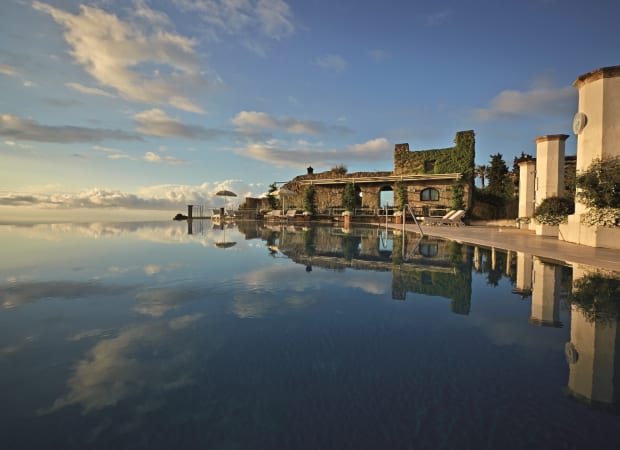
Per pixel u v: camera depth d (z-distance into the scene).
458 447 0.99
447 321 2.21
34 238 7.70
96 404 1.20
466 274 3.93
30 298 2.69
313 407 1.21
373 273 3.94
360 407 1.22
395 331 2.02
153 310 2.40
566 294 2.98
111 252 5.55
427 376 1.46
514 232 12.00
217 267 4.25
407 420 1.14
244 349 1.73
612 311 2.46
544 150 11.91
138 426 1.07
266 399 1.26
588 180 7.17
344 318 2.26
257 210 25.39
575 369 1.53
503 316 2.33
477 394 1.31
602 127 7.48
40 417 1.12
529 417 1.16
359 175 23.97
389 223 19.58
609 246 6.44
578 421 1.13
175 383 1.37
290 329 2.04
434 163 21.48
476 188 25.77
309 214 21.84
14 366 1.50
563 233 8.30
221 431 1.06
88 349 1.70
